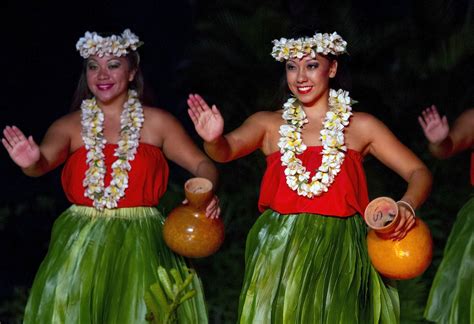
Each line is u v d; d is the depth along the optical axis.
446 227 12.95
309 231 8.53
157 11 18.39
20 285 13.38
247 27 13.79
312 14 13.96
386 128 8.73
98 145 9.24
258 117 8.87
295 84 8.67
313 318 8.41
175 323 8.73
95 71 9.30
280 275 8.54
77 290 9.06
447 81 13.77
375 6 16.66
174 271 8.27
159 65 18.12
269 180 8.74
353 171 8.63
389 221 8.13
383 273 8.27
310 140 8.70
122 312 9.02
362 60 13.87
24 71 17.66
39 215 14.90
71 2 18.08
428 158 13.34
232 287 12.35
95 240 9.16
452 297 9.47
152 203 9.35
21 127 17.38
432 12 14.02
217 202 8.81
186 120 16.42
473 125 9.48
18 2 17.80
